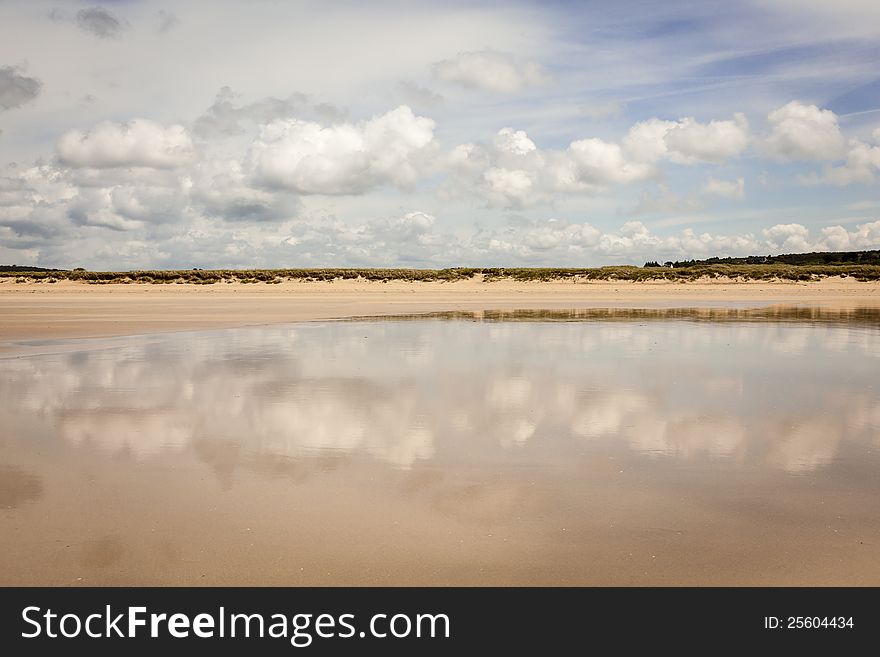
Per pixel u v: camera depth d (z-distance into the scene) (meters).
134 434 9.29
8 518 6.32
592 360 16.47
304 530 6.05
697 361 16.28
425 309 39.47
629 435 9.26
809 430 9.53
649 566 5.43
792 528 6.10
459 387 12.80
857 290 63.47
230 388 12.70
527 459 8.14
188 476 7.50
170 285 78.50
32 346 19.78
